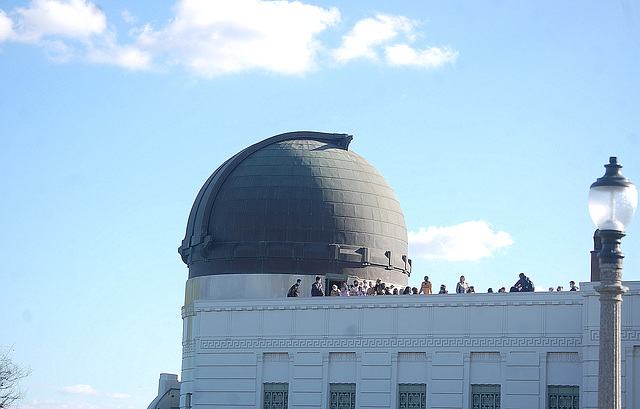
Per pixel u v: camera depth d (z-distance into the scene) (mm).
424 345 58094
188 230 75812
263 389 62438
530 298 55750
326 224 71625
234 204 72625
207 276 72688
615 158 24203
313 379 60875
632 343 51281
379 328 59500
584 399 51469
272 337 62469
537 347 55219
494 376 56344
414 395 58312
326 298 61250
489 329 56594
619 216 23469
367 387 59281
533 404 54906
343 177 73750
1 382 83188
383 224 73750
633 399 50969
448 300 57844
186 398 72438
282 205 71812
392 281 74000
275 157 74250
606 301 23422
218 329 64125
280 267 71000
